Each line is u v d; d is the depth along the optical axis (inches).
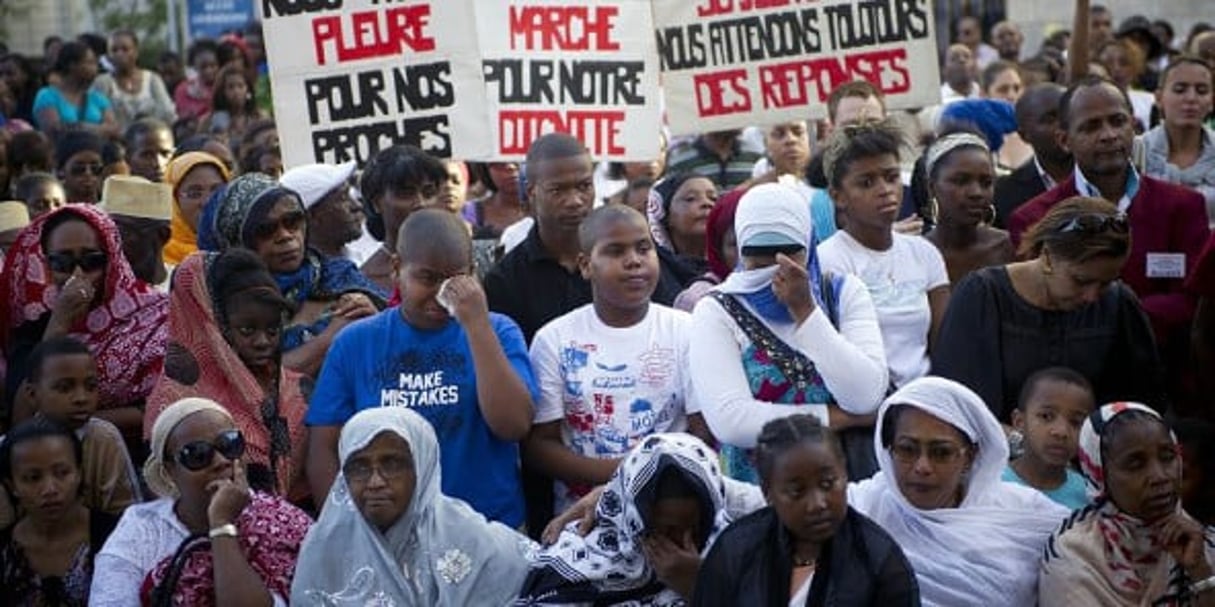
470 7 345.1
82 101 703.1
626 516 233.1
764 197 264.2
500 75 352.2
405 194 315.3
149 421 269.3
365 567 240.1
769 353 261.4
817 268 269.1
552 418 271.0
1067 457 254.7
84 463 276.5
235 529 244.8
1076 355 267.3
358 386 267.4
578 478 268.4
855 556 220.2
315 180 314.8
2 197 454.3
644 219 275.1
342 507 242.7
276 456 271.1
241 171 450.0
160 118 695.7
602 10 356.5
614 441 269.1
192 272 272.7
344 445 241.3
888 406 241.0
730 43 373.7
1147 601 237.1
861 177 287.4
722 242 306.3
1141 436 235.9
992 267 273.6
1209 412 300.0
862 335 266.8
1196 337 299.1
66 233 298.0
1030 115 356.2
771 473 219.6
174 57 781.3
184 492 250.8
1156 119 470.3
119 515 273.6
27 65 733.3
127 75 722.2
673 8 374.0
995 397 267.7
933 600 239.3
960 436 238.8
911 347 286.8
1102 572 238.1
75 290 294.4
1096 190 319.6
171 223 353.4
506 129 352.2
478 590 243.4
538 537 278.1
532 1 354.0
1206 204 343.9
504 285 298.0
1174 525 237.0
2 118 697.0
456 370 266.4
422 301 265.7
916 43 370.0
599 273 270.1
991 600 238.8
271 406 272.1
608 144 356.8
